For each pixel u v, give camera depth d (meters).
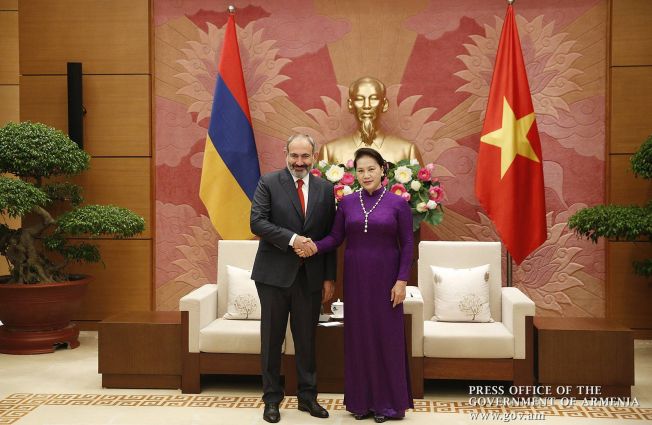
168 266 6.23
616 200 5.82
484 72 5.99
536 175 5.47
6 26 7.25
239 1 6.14
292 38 6.14
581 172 5.94
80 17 6.13
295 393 4.42
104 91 6.13
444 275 4.84
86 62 6.14
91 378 4.81
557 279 5.98
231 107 5.82
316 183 4.06
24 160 5.29
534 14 5.94
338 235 4.03
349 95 5.85
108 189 6.15
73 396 4.39
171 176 6.20
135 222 5.49
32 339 5.49
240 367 4.44
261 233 3.88
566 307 5.98
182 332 4.47
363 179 3.98
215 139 5.79
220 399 4.34
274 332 3.95
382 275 3.91
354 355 3.92
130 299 6.16
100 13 6.12
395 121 6.08
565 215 5.95
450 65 6.02
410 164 5.41
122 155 6.14
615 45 5.80
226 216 5.79
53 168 5.43
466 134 6.02
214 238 6.20
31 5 6.15
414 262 5.43
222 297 5.01
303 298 3.97
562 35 5.91
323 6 6.11
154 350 4.54
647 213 4.96
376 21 6.08
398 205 3.98
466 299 4.73
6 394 4.43
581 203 5.94
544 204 5.48
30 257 5.62
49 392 4.47
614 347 4.33
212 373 4.46
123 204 6.15
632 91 5.79
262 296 3.97
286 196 3.97
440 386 4.71
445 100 6.03
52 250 5.75
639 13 5.78
